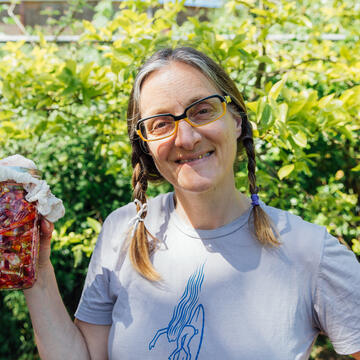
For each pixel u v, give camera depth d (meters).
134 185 1.31
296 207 2.68
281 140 1.71
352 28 2.75
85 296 1.26
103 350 1.23
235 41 1.92
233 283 1.08
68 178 3.08
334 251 1.07
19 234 0.97
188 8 3.41
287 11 2.32
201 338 1.05
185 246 1.15
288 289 1.06
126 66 1.92
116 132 2.44
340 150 2.76
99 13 3.46
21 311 3.18
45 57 2.56
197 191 1.06
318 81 2.54
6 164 1.02
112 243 1.27
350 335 1.04
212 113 1.07
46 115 2.41
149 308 1.11
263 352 1.02
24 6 3.98
